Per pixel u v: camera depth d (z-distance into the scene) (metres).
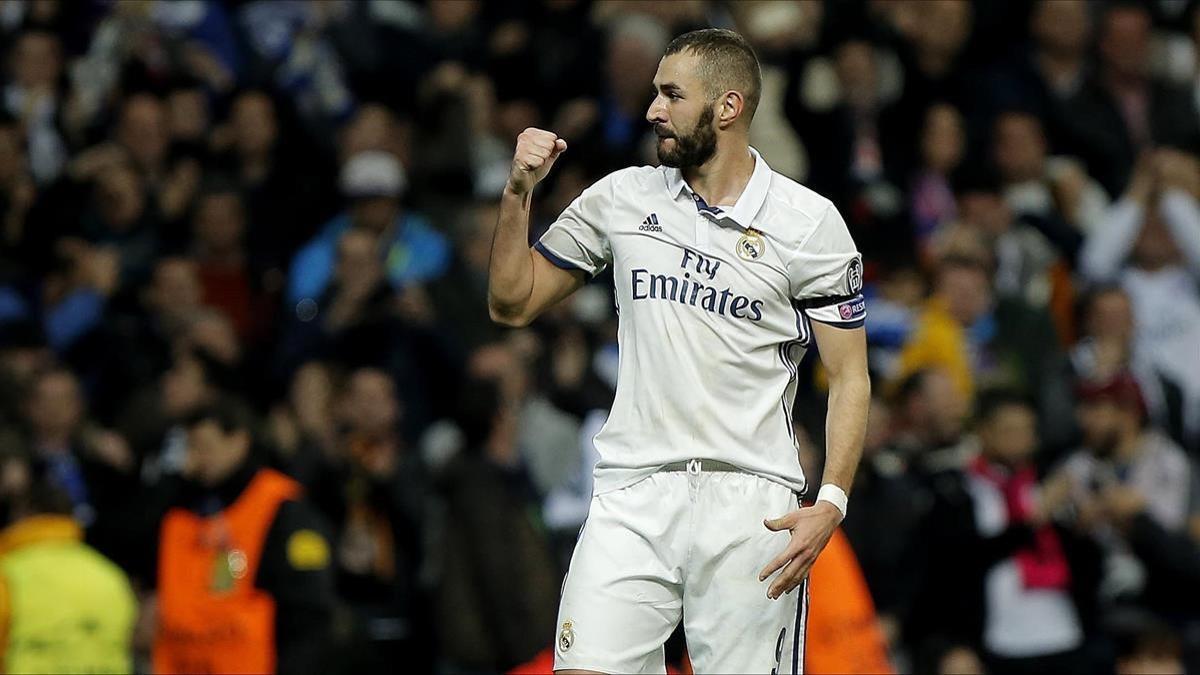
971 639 36.50
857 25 53.62
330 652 31.39
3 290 44.16
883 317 42.88
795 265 20.95
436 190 46.66
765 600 20.92
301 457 36.44
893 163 50.84
